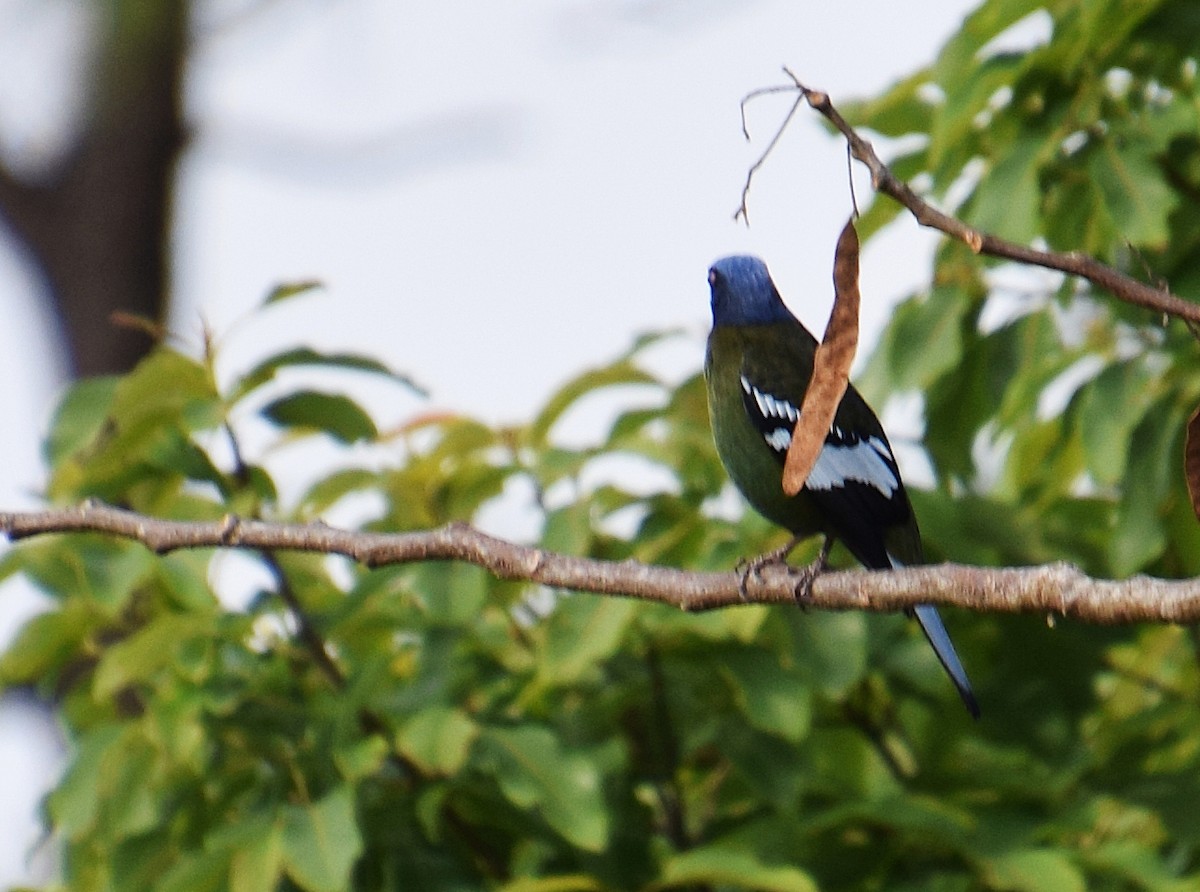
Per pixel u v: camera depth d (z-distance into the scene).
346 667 11.54
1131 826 11.62
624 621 10.17
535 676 10.90
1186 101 11.08
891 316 11.77
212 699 10.48
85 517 8.98
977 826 10.05
